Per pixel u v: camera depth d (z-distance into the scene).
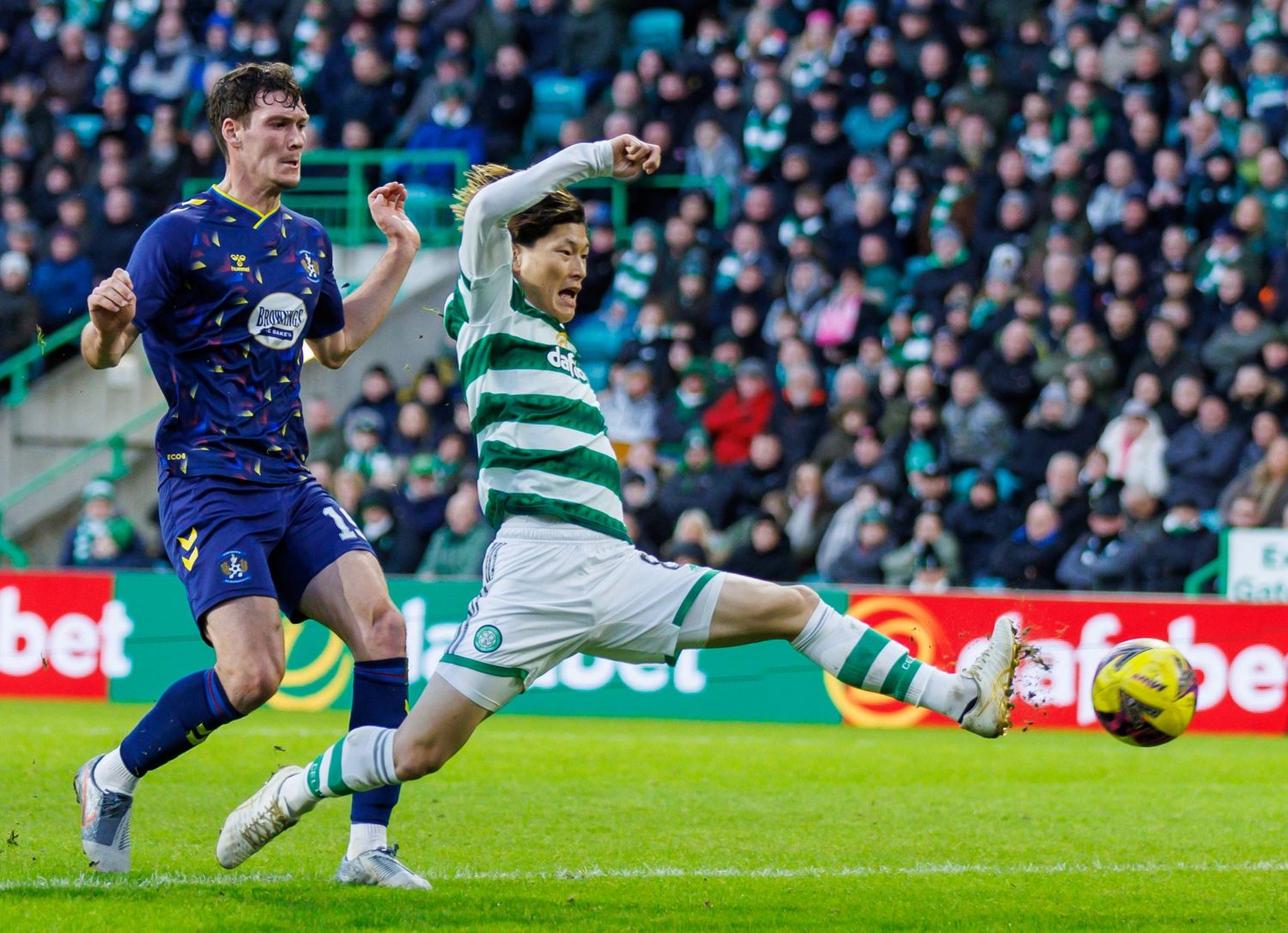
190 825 15.20
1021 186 34.16
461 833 15.24
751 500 30.94
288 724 23.64
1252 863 14.28
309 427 33.03
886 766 20.36
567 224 11.22
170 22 41.50
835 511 30.27
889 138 36.09
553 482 11.10
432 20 39.81
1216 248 32.41
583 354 36.00
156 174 38.28
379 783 11.32
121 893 11.69
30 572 26.55
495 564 11.21
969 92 35.94
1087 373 30.67
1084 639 24.91
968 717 11.33
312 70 40.03
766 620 11.36
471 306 11.10
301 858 13.60
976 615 25.00
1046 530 28.16
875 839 15.35
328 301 12.61
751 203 35.81
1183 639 24.92
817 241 34.94
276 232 12.17
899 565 28.42
